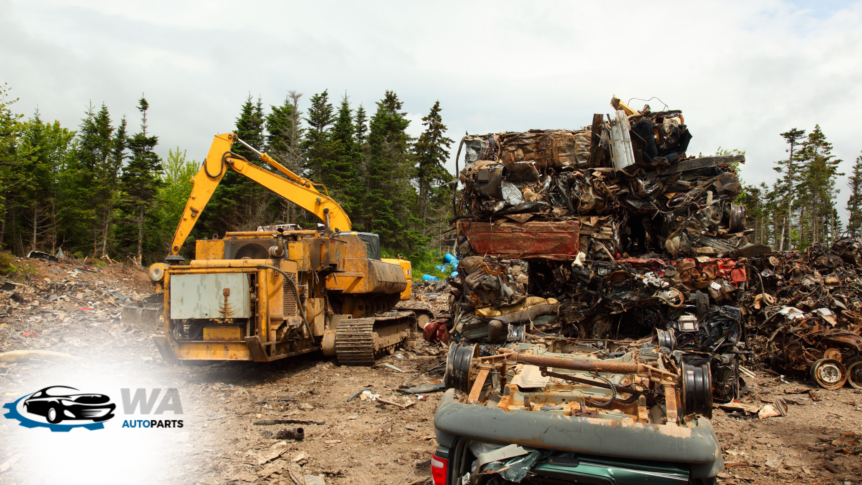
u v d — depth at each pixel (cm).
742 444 544
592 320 793
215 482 430
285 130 4022
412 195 4744
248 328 782
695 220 789
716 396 689
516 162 828
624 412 343
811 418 647
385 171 4406
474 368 384
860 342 812
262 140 4059
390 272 1205
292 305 851
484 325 773
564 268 814
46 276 1589
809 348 866
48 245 3419
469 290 777
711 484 290
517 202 801
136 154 4200
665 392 328
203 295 781
